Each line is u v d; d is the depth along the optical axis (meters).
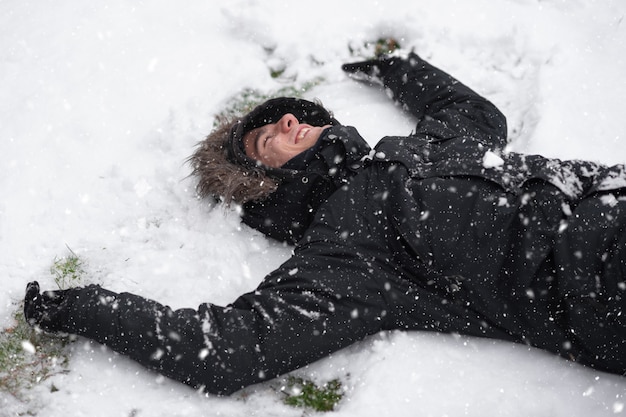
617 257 2.20
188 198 2.86
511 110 3.29
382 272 2.41
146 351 2.24
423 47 3.55
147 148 3.06
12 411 2.23
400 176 2.52
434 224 2.41
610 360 2.30
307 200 2.71
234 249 2.68
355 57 3.56
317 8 3.70
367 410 2.26
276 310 2.29
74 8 3.56
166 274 2.59
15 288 2.53
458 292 2.39
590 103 3.19
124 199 2.86
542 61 3.42
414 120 3.27
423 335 2.44
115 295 2.33
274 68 3.50
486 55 3.52
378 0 3.73
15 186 2.82
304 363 2.29
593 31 3.57
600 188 2.32
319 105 3.06
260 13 3.59
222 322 2.27
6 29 3.44
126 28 3.51
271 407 2.29
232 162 2.81
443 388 2.31
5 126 3.01
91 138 3.04
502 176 2.45
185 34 3.55
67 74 3.27
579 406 2.27
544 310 2.33
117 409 2.25
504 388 2.31
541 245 2.31
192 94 3.29
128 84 3.27
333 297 2.34
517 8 3.69
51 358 2.36
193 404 2.27
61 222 2.75
